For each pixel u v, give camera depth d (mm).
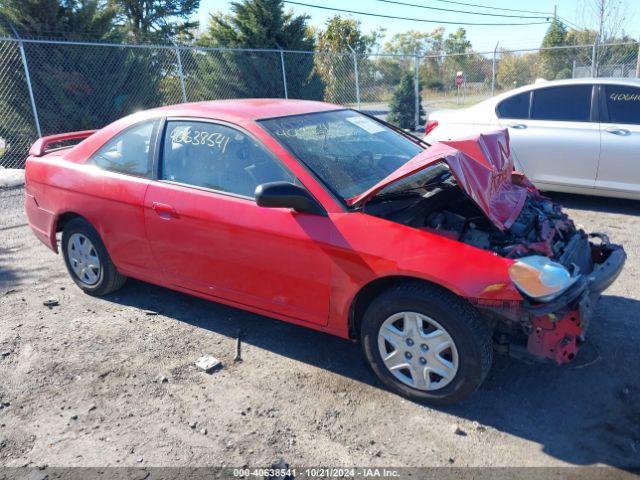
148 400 3400
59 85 12844
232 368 3736
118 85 13688
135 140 4367
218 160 3887
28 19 12617
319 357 3855
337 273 3344
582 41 25812
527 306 2873
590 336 3979
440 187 3855
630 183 6719
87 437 3082
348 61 18109
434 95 25219
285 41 18297
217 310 4609
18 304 4801
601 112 6832
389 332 3307
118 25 15398
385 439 3012
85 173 4523
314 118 4203
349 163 3805
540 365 3645
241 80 16250
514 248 3166
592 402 3271
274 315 3756
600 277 3387
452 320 3041
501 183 3705
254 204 3645
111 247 4477
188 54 14844
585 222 6676
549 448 2910
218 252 3816
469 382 3088
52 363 3832
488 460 2836
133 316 4527
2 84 12500
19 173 10836
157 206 4039
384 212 3447
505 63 22406
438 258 3064
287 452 2928
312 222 3412
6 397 3465
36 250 6336
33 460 2912
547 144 7094
